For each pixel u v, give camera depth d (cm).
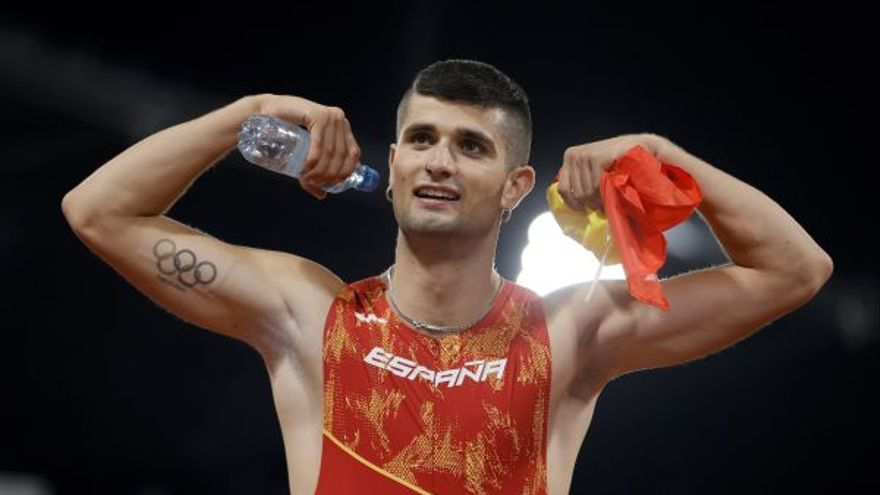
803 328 2581
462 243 1008
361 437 985
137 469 2744
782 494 2692
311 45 2498
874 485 2667
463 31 2473
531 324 1030
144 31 2438
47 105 2464
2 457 2714
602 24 2453
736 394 2670
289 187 2658
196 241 1039
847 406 2652
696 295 1040
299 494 995
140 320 2709
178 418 2736
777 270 1030
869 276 2523
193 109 2488
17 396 2705
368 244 2677
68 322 2694
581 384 1041
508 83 1027
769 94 2491
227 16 2453
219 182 2647
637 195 988
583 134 2502
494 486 978
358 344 1009
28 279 2666
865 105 2480
